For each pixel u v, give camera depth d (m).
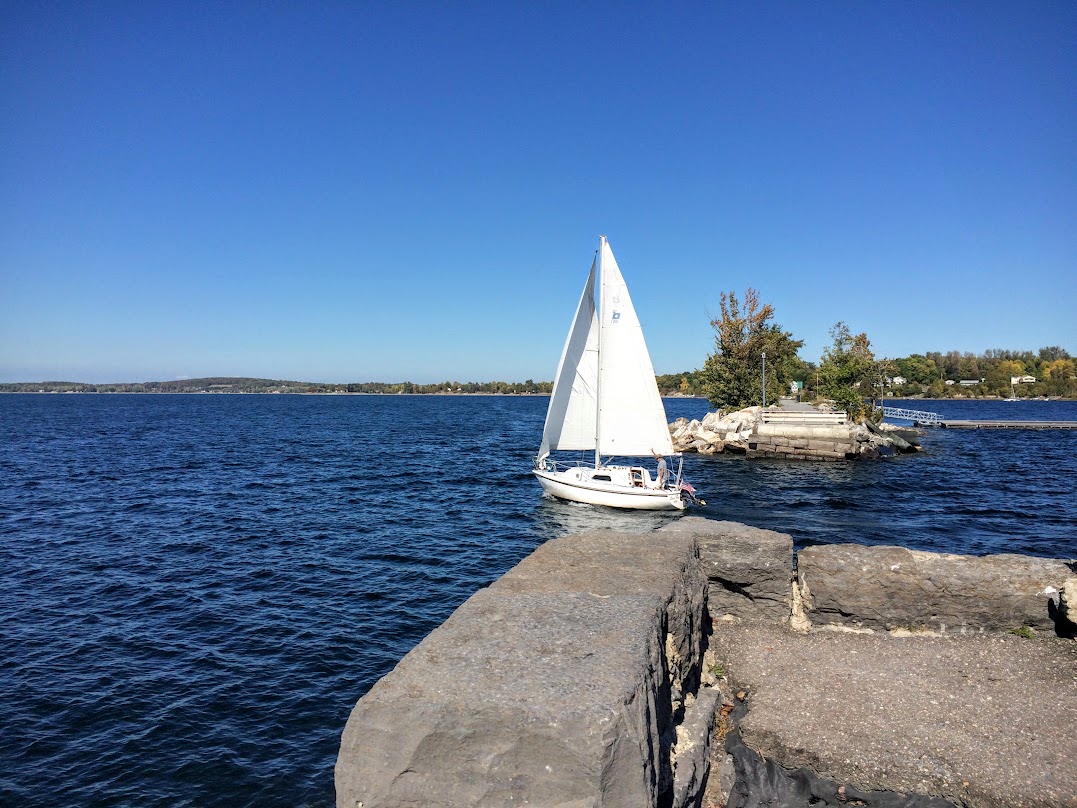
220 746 10.23
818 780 6.01
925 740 6.33
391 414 129.12
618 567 7.20
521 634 5.25
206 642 14.08
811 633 8.77
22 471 39.97
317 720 11.04
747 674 7.74
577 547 8.10
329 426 89.75
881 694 7.16
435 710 4.20
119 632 14.57
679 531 9.37
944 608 8.62
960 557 9.02
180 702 11.54
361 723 4.29
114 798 9.01
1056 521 27.58
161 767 9.70
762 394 65.38
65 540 22.64
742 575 9.09
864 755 6.13
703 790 5.99
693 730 6.21
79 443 59.84
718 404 70.88
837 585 8.74
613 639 5.15
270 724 10.89
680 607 6.66
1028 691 7.16
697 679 7.41
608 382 30.27
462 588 17.89
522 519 27.42
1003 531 25.66
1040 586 8.52
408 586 17.97
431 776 4.22
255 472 40.56
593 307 30.25
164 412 131.88
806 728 6.55
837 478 40.94
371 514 27.78
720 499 33.19
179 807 8.84
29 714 11.07
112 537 23.14
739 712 7.07
